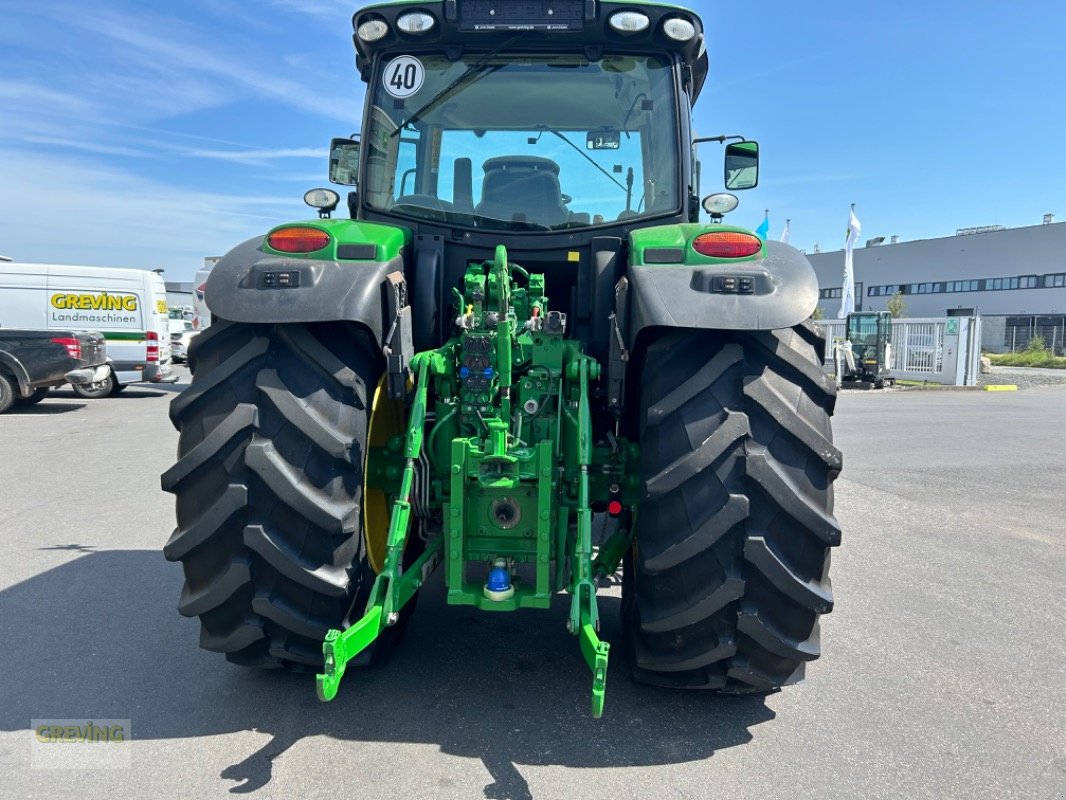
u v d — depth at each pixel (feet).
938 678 10.49
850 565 15.66
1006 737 8.95
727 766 8.18
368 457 9.29
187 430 8.10
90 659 10.55
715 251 8.33
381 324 8.39
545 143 11.00
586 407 8.43
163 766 7.98
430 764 8.06
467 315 9.18
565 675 10.12
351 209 12.14
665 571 7.89
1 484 22.17
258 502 7.82
